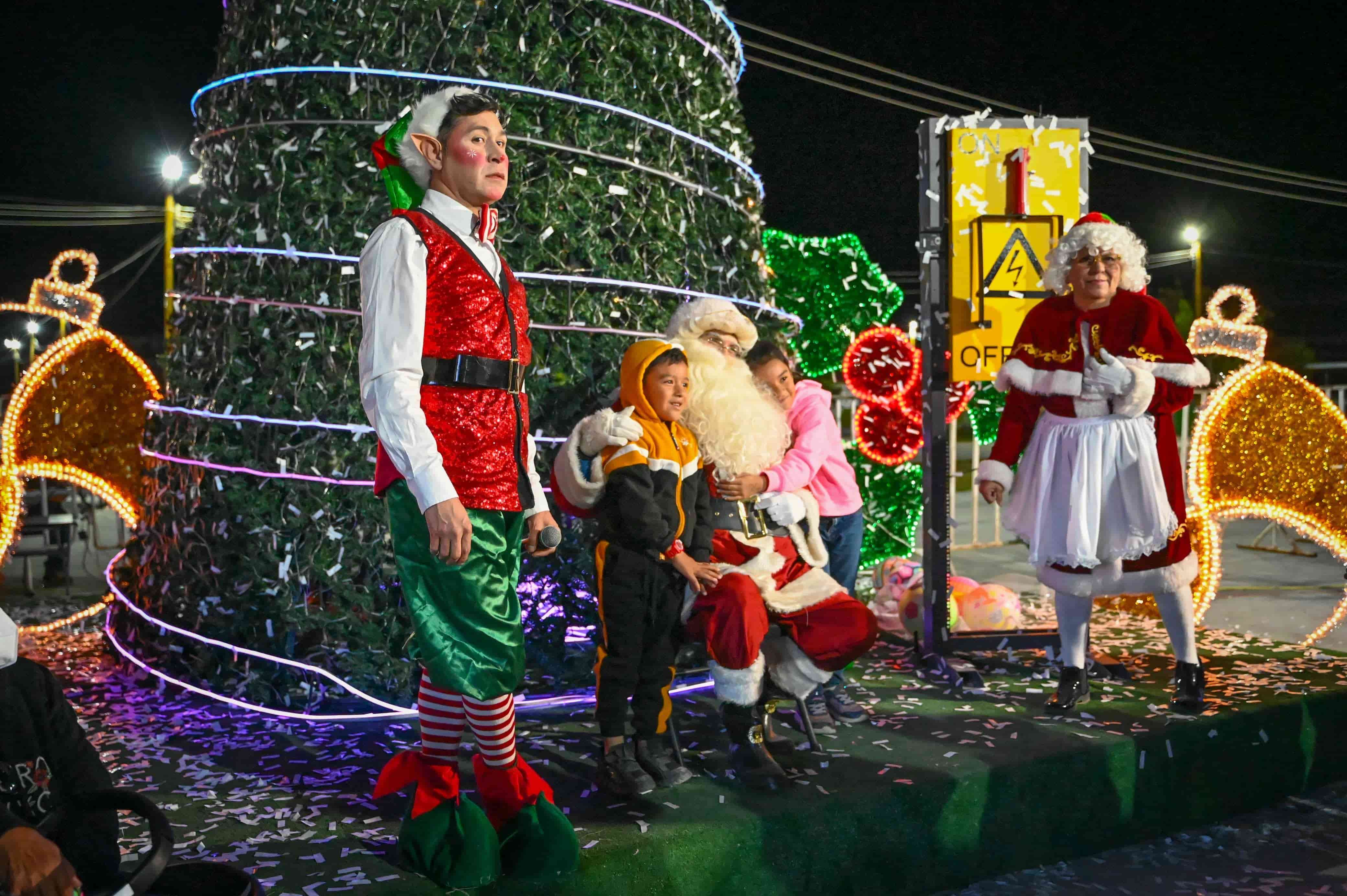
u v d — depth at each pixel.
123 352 5.66
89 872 2.02
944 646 4.33
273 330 3.74
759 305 4.31
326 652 3.68
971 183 4.33
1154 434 3.75
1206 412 5.24
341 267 3.67
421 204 2.44
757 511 3.22
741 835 2.69
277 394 3.71
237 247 3.80
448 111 2.37
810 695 3.52
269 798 2.93
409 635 3.69
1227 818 3.61
